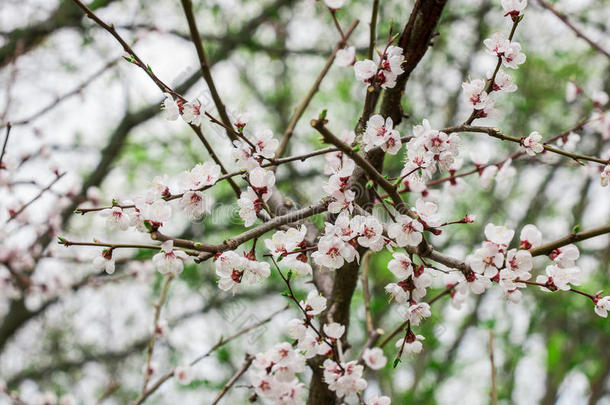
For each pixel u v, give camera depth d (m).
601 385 7.46
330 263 1.79
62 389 7.72
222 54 6.28
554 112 6.74
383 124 1.88
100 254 1.84
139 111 6.52
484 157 2.68
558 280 1.89
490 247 1.73
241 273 1.85
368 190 2.22
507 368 7.86
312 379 2.36
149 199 1.81
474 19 6.56
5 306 7.10
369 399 2.22
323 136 1.59
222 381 5.80
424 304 1.87
